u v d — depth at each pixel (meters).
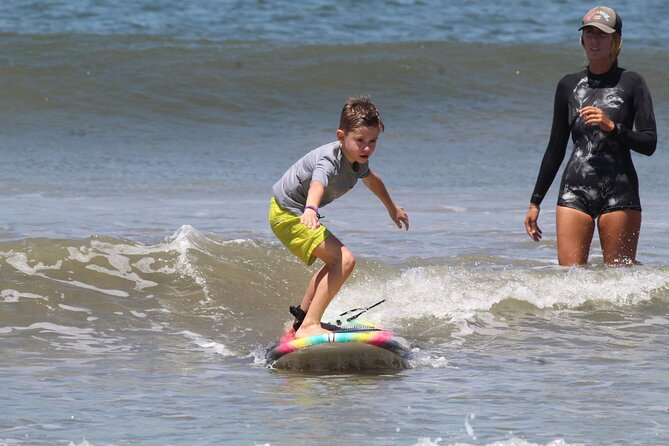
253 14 102.62
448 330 24.05
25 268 26.78
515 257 32.06
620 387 19.25
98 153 56.94
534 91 78.31
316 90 75.75
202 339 23.38
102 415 17.28
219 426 16.70
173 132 64.94
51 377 19.77
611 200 27.83
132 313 24.86
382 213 40.88
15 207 39.34
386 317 24.88
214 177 50.53
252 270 28.25
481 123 69.25
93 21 96.00
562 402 18.22
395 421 17.00
